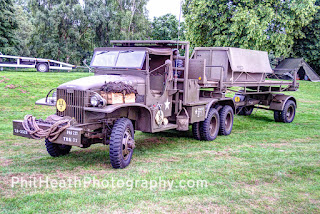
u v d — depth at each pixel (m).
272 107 11.92
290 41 23.77
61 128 5.34
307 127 11.09
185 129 7.51
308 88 26.02
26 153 6.71
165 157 6.65
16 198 4.31
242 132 9.91
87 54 41.81
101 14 36.94
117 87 5.64
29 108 12.08
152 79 7.41
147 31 38.81
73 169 5.66
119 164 5.65
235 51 9.91
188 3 25.73
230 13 21.22
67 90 5.68
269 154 7.10
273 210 4.20
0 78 16.25
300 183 5.28
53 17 35.03
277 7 22.14
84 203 4.21
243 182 5.23
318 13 34.50
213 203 4.35
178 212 4.03
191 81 7.70
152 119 6.60
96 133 5.94
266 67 11.41
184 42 7.33
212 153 7.12
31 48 40.53
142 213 3.96
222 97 8.94
